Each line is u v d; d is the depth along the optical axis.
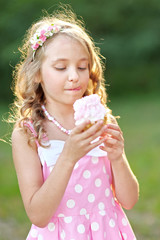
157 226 4.26
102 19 18.08
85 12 17.73
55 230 1.97
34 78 2.10
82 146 1.76
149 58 18.94
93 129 1.73
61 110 2.11
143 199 4.97
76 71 1.98
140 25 18.44
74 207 1.98
